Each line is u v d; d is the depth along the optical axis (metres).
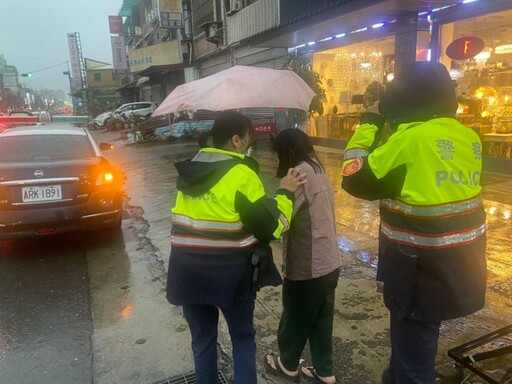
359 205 6.18
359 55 11.32
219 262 1.98
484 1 7.20
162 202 7.14
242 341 2.18
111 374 2.70
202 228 1.98
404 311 1.81
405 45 8.65
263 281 2.05
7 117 11.67
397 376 1.97
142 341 3.05
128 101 43.41
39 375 2.73
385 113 1.87
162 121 17.22
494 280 3.64
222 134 2.04
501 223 5.02
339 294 3.54
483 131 8.11
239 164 2.00
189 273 2.02
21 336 3.19
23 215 4.43
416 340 1.87
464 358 2.36
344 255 4.37
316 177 2.19
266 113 14.10
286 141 2.21
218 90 3.10
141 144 16.78
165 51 23.66
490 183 6.84
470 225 1.73
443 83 1.75
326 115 12.36
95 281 4.12
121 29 37.75
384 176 1.72
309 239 2.18
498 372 2.47
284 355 2.46
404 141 1.69
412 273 1.75
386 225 1.86
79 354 2.94
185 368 2.73
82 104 55.69
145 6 34.16
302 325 2.33
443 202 1.68
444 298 1.74
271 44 12.47
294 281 2.25
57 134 5.54
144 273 4.26
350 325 3.08
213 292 2.01
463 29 8.38
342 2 8.24
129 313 3.46
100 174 4.80
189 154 13.09
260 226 1.88
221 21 18.09
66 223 4.64
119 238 5.38
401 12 8.36
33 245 5.18
